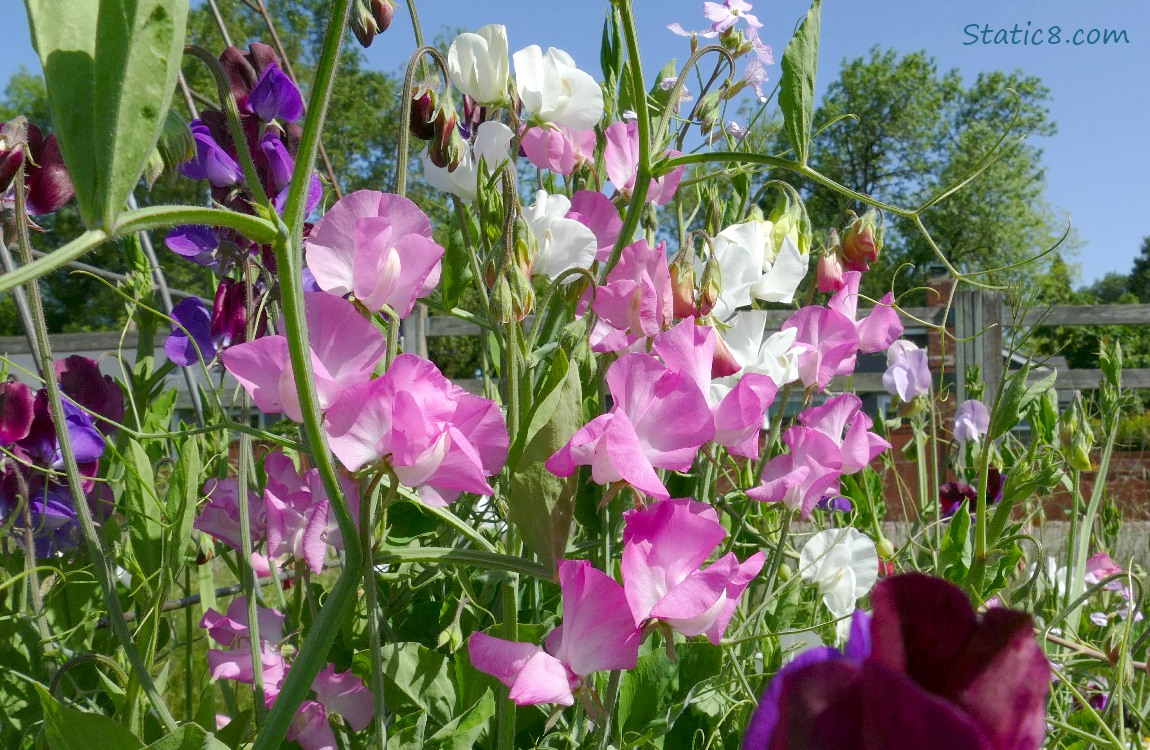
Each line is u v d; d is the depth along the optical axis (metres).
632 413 0.28
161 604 0.34
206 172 0.36
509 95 0.43
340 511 0.24
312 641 0.24
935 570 0.50
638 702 0.35
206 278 0.54
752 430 0.32
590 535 0.43
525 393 0.34
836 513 0.61
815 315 0.43
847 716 0.09
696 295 0.37
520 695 0.25
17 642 0.39
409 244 0.27
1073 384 1.62
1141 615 0.63
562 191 0.56
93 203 0.17
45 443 0.39
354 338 0.26
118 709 0.34
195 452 0.34
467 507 0.43
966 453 0.81
